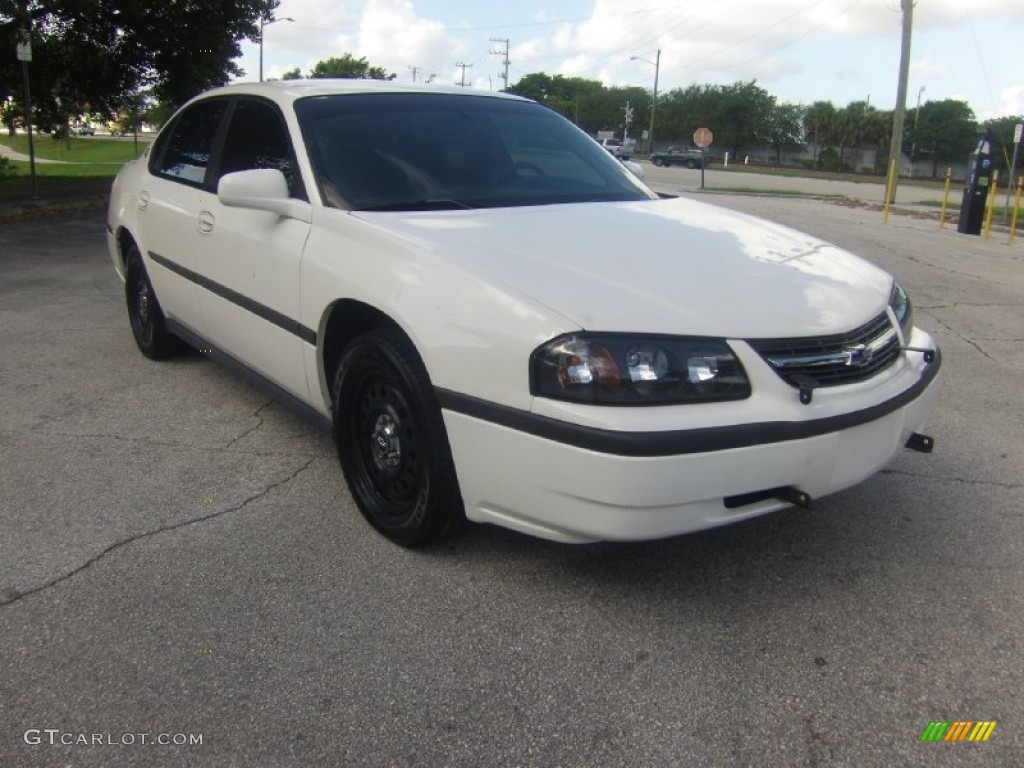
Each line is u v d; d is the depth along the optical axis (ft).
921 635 8.86
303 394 11.78
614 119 319.88
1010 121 248.73
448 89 14.03
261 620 8.87
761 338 8.46
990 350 21.09
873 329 9.58
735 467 8.13
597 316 8.21
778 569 10.08
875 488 12.39
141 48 58.70
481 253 9.34
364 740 7.27
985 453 13.89
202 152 14.79
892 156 80.64
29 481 12.05
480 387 8.65
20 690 7.78
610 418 7.89
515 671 8.17
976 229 52.13
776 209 67.41
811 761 7.12
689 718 7.59
